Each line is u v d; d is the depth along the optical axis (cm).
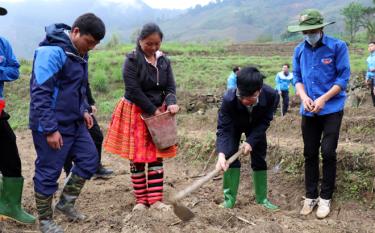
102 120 1358
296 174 616
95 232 444
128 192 589
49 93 388
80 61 410
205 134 827
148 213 439
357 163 573
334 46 483
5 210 455
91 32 398
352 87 1552
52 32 399
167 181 657
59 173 418
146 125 463
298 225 477
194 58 2409
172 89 479
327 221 495
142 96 454
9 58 429
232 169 509
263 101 454
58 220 475
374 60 1191
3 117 433
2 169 450
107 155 842
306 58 498
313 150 512
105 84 1788
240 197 577
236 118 472
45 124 387
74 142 429
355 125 787
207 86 1877
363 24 4150
